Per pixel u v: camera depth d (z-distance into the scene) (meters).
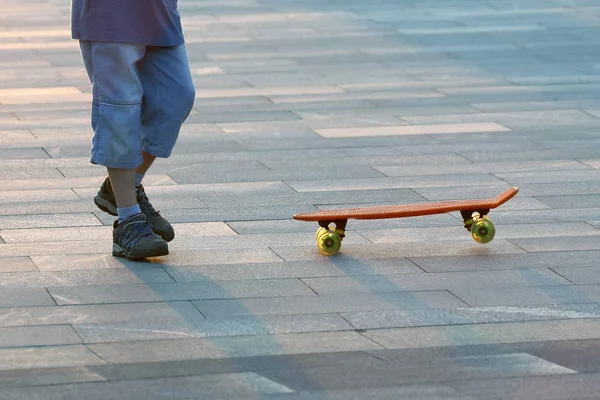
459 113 10.42
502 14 16.64
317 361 4.95
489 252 6.50
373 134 9.55
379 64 12.84
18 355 4.97
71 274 6.03
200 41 14.16
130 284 5.89
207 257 6.35
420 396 4.61
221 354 5.01
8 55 13.04
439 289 5.89
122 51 6.06
